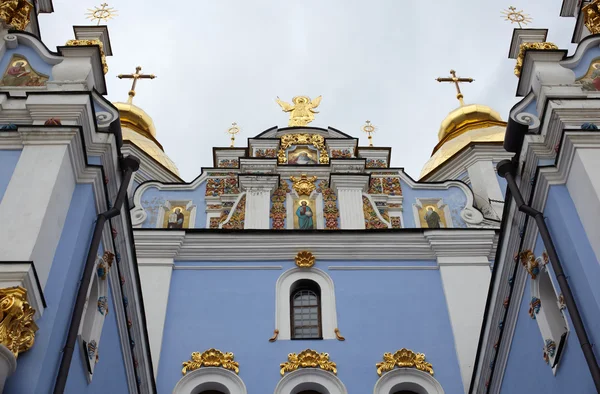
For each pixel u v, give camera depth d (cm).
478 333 1695
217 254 1841
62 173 1147
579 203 1131
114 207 1233
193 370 1623
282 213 1977
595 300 1041
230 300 1755
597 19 1546
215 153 2153
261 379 1612
